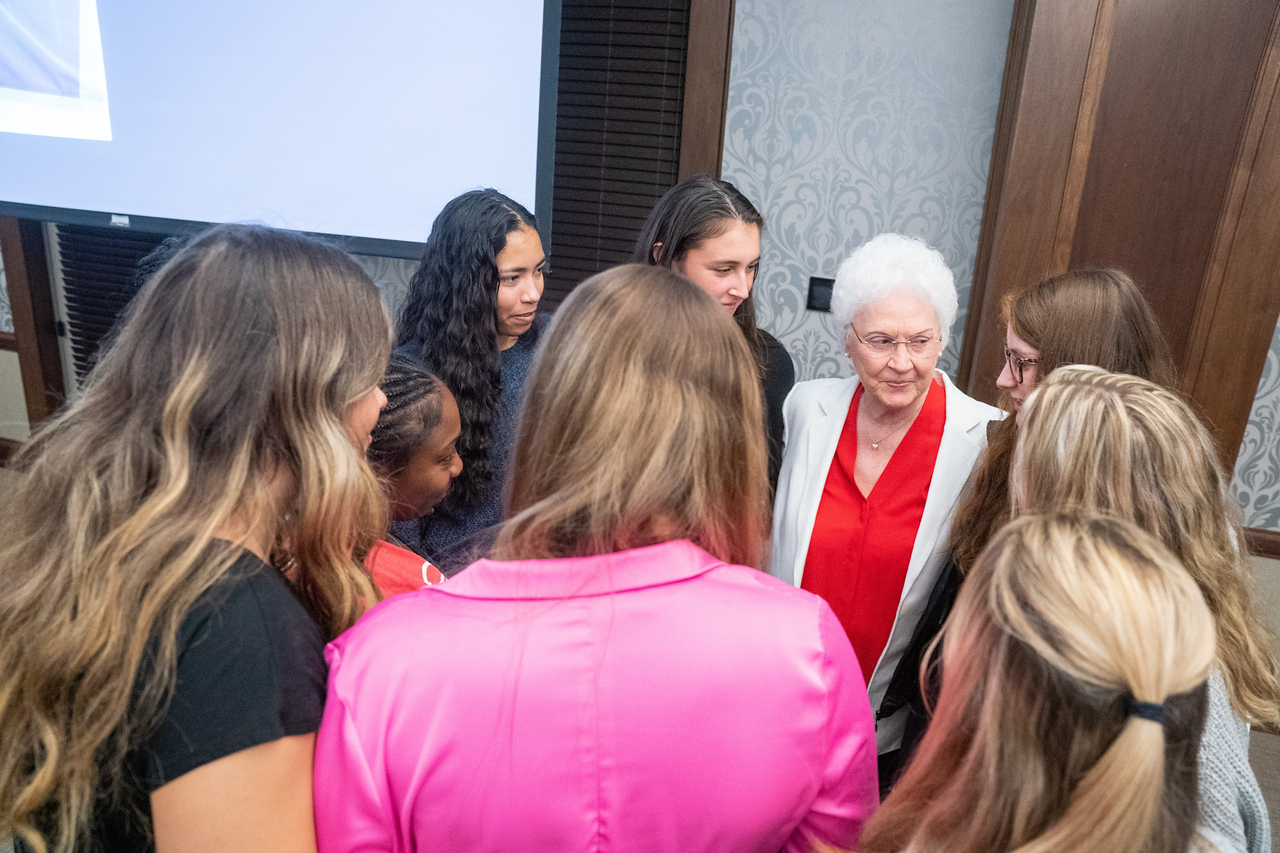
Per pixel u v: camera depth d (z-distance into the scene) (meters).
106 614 0.57
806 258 2.28
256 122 2.34
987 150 2.08
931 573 1.27
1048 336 1.17
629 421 0.59
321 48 2.25
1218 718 0.74
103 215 2.50
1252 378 2.00
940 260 1.21
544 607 0.59
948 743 0.58
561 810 0.58
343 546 0.71
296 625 0.61
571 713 0.57
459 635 0.58
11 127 2.46
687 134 2.23
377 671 0.58
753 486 0.67
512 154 2.26
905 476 1.29
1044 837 0.49
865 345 1.19
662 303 0.63
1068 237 1.96
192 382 0.62
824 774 0.64
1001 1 1.98
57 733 0.59
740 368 0.65
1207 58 1.82
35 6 2.33
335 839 0.59
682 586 0.61
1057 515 0.59
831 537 1.33
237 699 0.57
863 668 1.35
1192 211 1.92
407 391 1.04
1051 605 0.51
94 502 0.61
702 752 0.59
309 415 0.67
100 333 2.91
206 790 0.56
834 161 2.18
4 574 0.62
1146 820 0.47
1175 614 0.49
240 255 0.66
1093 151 1.92
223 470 0.62
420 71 2.23
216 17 2.26
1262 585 2.20
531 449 0.63
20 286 2.90
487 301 1.47
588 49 2.30
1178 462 0.77
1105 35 1.82
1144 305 1.15
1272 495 2.15
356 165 2.34
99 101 2.39
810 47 2.11
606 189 2.42
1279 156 1.83
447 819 0.58
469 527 1.44
